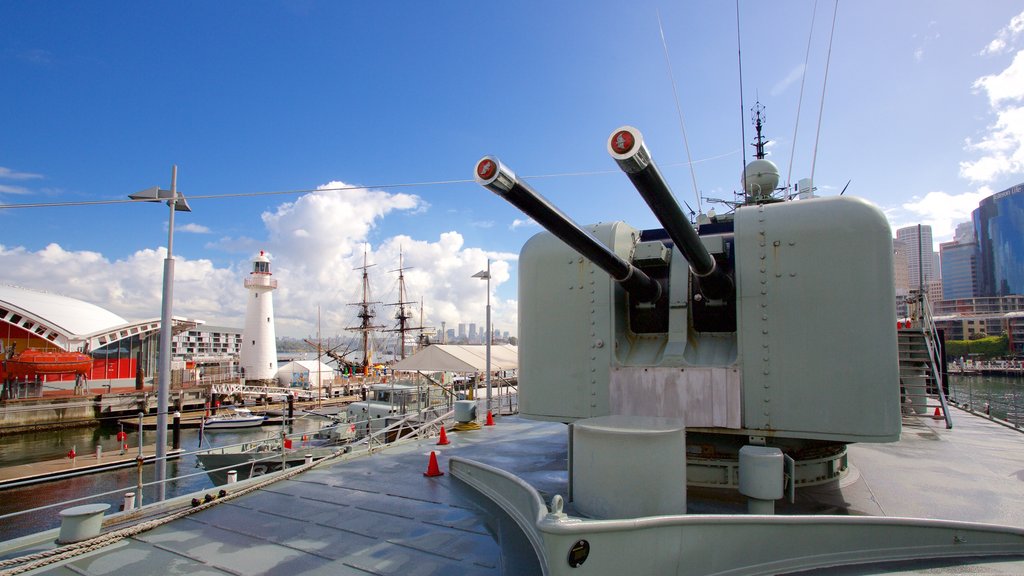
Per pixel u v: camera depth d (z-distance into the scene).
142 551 4.08
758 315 4.46
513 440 8.45
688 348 4.97
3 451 27.59
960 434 7.87
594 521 2.80
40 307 42.38
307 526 4.56
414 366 17.78
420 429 9.03
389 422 19.48
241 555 3.96
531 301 5.49
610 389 4.94
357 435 19.36
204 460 17.72
